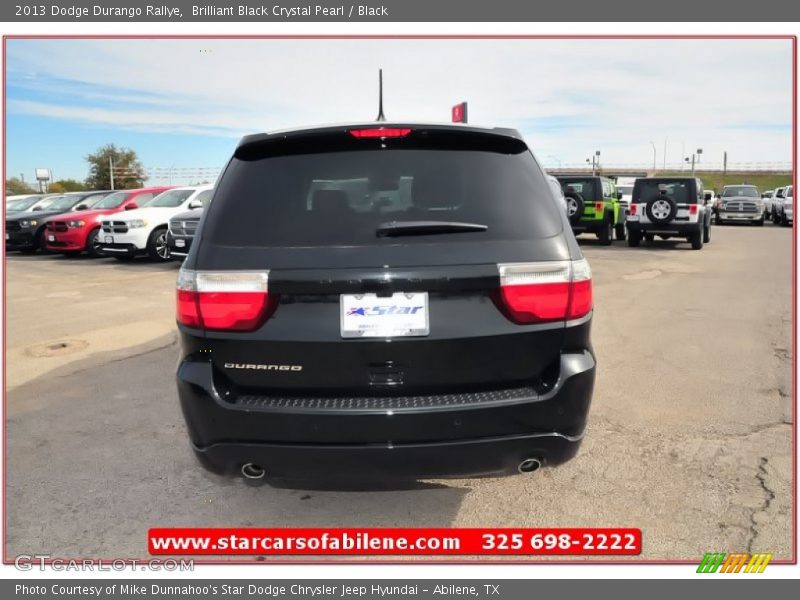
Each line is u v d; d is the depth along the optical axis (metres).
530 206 2.53
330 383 2.37
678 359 5.42
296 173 2.56
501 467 2.44
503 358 2.40
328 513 3.03
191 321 2.43
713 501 3.02
